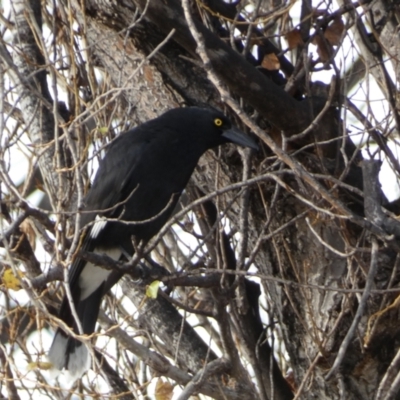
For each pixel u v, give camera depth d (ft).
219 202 34.83
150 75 37.11
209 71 26.02
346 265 34.76
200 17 37.52
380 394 28.91
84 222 35.76
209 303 40.27
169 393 33.60
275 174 29.63
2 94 27.78
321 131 35.37
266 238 31.86
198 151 36.60
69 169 29.50
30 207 27.32
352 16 36.01
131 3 35.65
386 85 34.47
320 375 35.37
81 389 36.11
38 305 27.96
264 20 34.58
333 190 33.24
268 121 36.24
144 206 36.32
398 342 35.24
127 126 39.63
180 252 42.63
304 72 35.68
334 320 34.86
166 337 38.34
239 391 34.58
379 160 32.17
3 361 32.99
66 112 39.27
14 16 39.34
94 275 34.37
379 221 29.50
